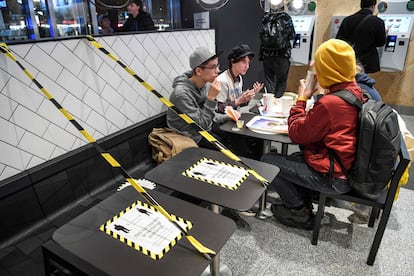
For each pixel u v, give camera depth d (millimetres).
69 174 2033
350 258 1868
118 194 1389
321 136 1763
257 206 2330
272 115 2387
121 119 2449
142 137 2590
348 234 2066
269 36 3971
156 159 2533
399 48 4012
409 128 3883
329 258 1872
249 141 2709
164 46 2746
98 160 2217
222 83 2768
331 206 2363
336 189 1804
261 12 4477
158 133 2510
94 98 2207
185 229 1158
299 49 4625
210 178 1507
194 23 4738
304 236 2059
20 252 1683
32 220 1844
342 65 1636
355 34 3799
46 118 1916
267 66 4258
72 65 2025
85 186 2146
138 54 2504
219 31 4879
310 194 2182
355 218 2223
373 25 3662
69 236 1137
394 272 1761
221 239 1110
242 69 2805
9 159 1766
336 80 1675
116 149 2357
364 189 1679
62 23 3678
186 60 3059
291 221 2105
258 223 2191
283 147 2385
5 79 1694
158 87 2762
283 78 4277
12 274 1552
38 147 1898
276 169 1589
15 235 1765
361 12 3734
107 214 1254
